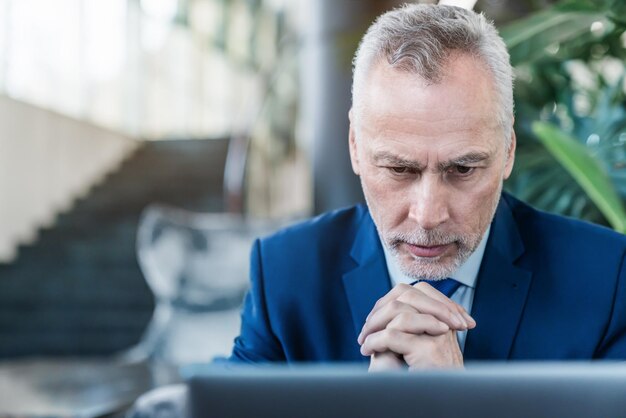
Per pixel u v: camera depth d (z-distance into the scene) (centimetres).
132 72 720
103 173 660
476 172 81
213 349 302
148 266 315
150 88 732
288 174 599
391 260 100
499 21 187
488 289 97
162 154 629
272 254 107
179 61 745
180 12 739
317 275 104
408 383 55
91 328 508
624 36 168
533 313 97
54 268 532
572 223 104
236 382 56
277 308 103
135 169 621
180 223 317
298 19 705
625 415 54
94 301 519
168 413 142
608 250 99
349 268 104
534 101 192
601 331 95
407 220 83
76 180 644
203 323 306
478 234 84
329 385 55
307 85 331
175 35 741
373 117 81
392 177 82
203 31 750
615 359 95
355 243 106
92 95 693
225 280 309
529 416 54
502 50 83
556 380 55
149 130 736
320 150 324
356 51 87
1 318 512
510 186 169
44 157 607
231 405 55
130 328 505
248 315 108
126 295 518
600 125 170
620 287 97
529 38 138
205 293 308
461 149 79
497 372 55
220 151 618
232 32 745
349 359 100
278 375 55
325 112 322
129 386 164
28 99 604
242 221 326
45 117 610
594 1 137
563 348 95
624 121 166
